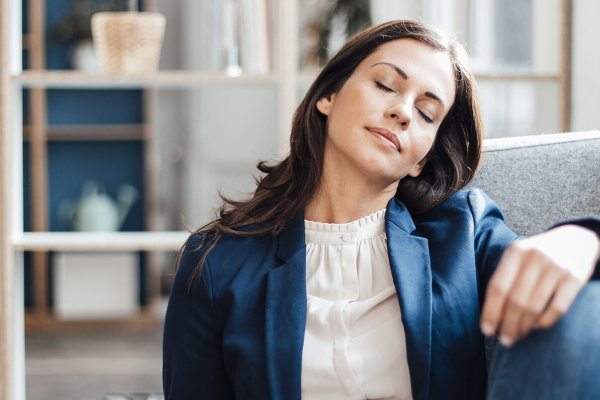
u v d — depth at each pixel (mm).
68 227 6277
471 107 1443
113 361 5141
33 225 6145
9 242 2885
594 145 1715
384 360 1289
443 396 1275
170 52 7348
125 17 3170
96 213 5938
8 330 2873
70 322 6215
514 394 976
